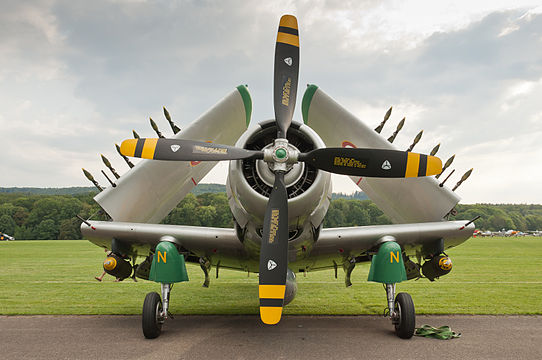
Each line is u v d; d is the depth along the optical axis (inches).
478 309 263.6
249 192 173.0
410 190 232.8
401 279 191.3
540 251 1109.1
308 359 147.7
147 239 210.5
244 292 356.2
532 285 399.9
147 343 172.1
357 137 240.5
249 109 249.0
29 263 689.0
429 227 211.3
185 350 160.4
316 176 175.5
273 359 147.6
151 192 228.8
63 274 504.1
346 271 247.3
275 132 190.9
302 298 316.5
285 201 165.0
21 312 249.4
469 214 5064.0
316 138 182.1
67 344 170.4
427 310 259.3
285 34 193.6
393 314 185.9
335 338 181.3
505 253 1013.2
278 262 158.1
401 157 170.7
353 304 285.4
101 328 203.9
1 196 4803.2
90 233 211.9
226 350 160.2
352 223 3722.9
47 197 4035.4
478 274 514.3
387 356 151.1
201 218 3346.5
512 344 169.8
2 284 403.2
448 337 180.9
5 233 3506.4
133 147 173.2
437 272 218.5
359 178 253.3
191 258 231.6
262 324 214.1
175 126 228.2
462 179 217.2
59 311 253.9
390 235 209.3
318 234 192.7
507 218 4953.3
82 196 4099.4
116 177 217.5
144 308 179.2
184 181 243.4
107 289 366.3
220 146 172.2
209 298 318.3
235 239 207.2
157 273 190.7
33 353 155.9
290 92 187.2
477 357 149.6
